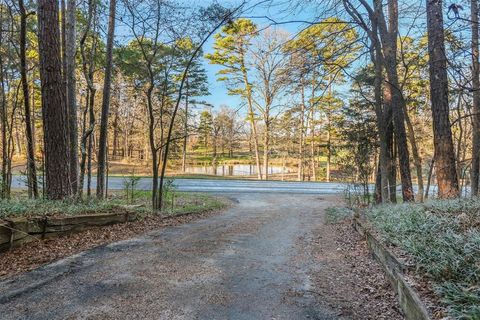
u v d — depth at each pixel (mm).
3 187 7418
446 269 3201
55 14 7254
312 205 13109
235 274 4414
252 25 9406
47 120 7273
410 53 9250
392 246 4445
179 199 13250
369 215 7059
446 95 7641
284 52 7516
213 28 8914
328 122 27172
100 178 10789
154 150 9453
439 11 6246
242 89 25406
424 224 4730
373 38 8062
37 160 9492
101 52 12602
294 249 5859
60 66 7406
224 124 41188
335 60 8812
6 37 9977
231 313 3256
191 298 3590
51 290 3686
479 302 2572
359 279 4242
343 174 16328
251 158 44156
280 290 3881
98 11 10375
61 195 7312
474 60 5652
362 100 14180
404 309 3119
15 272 4191
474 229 4117
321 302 3543
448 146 7605
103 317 3102
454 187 7551
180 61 11805
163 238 6438
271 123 29375
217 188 18906
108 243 5848
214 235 6883
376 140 13125
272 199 15000
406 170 9719
